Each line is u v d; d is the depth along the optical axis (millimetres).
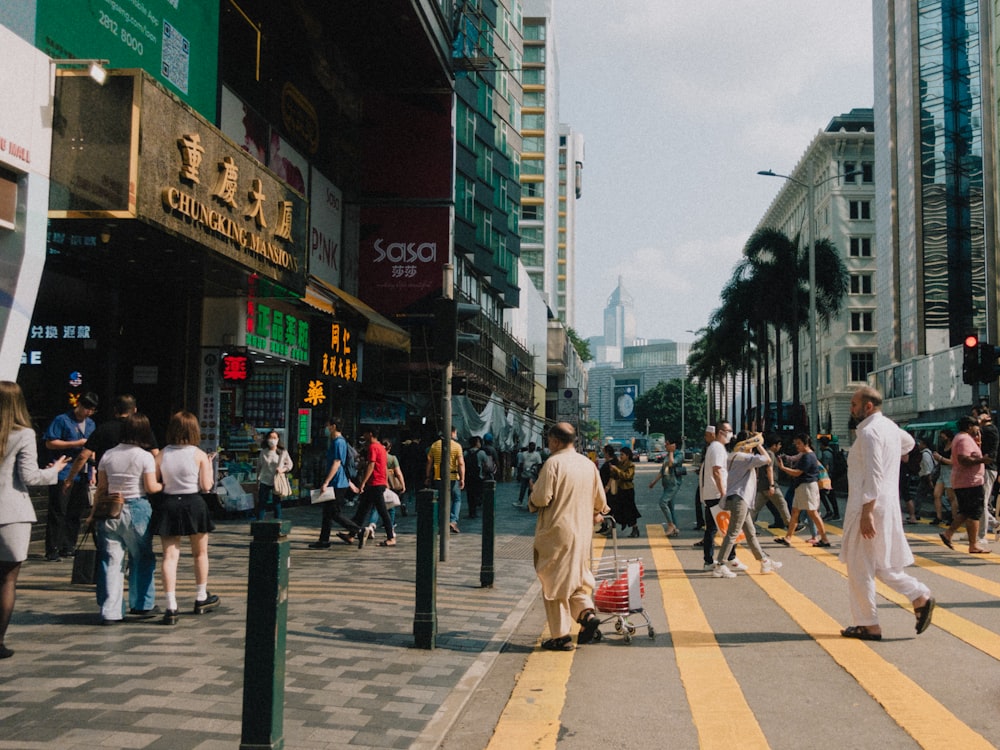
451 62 23578
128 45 11328
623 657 5980
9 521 5469
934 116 59688
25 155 8805
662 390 140500
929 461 17094
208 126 11289
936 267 59000
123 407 7043
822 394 74438
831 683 5168
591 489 6363
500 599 8203
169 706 4434
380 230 23359
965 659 5688
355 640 6230
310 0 19203
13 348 8758
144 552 6949
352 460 16094
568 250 130125
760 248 49062
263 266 13453
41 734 3980
